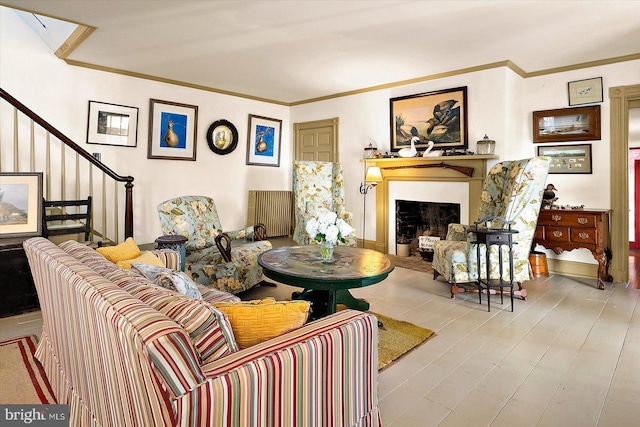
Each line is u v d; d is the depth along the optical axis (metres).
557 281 4.15
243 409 1.01
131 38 3.76
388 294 3.65
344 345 1.30
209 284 3.16
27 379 2.05
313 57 4.27
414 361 2.29
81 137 4.62
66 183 4.56
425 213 5.50
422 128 5.05
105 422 1.27
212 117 5.81
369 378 1.43
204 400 0.93
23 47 4.21
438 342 2.56
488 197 3.92
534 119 4.61
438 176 4.88
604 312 3.15
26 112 3.61
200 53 4.18
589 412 1.79
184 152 5.53
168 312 1.14
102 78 4.74
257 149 6.41
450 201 4.82
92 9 3.11
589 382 2.05
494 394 1.94
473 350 2.44
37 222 3.44
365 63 4.46
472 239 3.47
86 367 1.37
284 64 4.54
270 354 1.11
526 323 2.91
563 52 4.00
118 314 1.02
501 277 3.28
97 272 1.51
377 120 5.55
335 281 2.30
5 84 4.12
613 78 4.11
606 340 2.59
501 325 2.87
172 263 2.57
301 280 2.36
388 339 2.57
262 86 5.60
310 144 6.50
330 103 6.14
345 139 5.96
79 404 1.54
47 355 2.05
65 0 2.95
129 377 0.99
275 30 3.52
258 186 6.48
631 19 3.21
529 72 4.66
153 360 0.86
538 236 4.18
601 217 3.78
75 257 1.80
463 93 4.62
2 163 4.14
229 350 1.16
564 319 2.99
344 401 1.32
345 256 2.96
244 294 3.62
